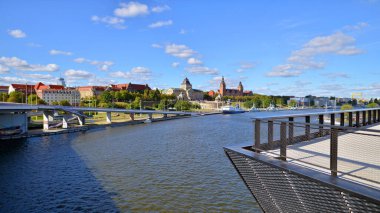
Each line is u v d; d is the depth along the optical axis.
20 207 20.91
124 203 21.12
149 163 33.44
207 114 153.75
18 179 27.98
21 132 60.34
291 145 7.94
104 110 96.62
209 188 23.89
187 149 42.44
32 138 60.38
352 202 3.60
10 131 58.16
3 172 30.78
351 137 9.77
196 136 58.78
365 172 5.41
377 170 5.52
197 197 21.92
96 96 185.62
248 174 5.83
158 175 28.14
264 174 5.24
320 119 9.21
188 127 80.44
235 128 75.19
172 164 32.62
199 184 25.02
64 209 20.44
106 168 31.56
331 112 9.27
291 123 5.54
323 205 4.12
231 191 23.09
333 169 4.55
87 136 63.06
